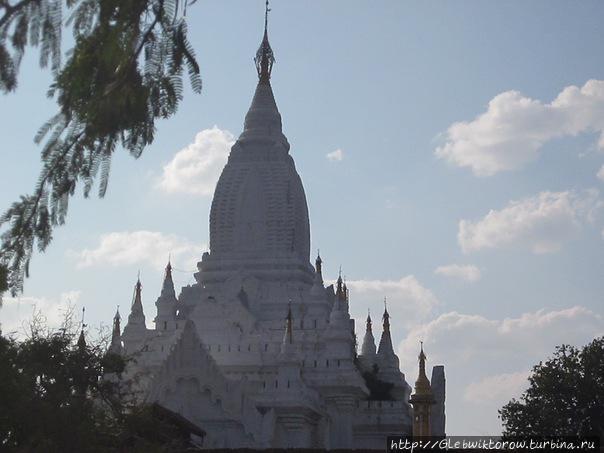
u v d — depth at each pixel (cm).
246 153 19388
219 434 13488
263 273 18088
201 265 18588
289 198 18862
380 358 18712
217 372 13712
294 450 9662
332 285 18662
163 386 13638
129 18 2528
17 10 2464
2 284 2730
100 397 8019
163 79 2602
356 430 15675
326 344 15725
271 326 16725
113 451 7344
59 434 6631
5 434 6538
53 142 2606
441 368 17462
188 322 13900
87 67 2503
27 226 2670
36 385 7188
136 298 17400
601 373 10700
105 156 2630
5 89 2475
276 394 14012
